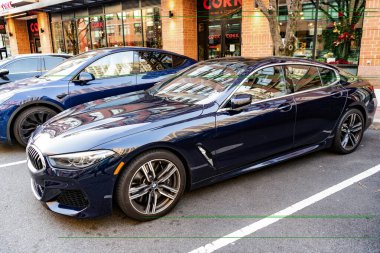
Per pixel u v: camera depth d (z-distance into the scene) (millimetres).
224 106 3350
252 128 3490
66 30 16188
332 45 8508
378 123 6078
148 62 5914
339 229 2799
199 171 3209
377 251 2496
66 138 2854
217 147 3271
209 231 2818
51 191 2801
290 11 6066
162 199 3092
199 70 4168
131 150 2764
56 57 8172
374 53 7621
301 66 4105
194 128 3107
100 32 14289
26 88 4984
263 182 3771
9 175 4148
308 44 8891
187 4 10750
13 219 3068
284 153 3922
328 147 4434
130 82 5578
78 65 5371
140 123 2977
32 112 4957
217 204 3283
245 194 3486
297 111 3859
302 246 2578
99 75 5395
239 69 3715
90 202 2715
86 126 3037
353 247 2553
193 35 11141
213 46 11039
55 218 3076
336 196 3396
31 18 18797
